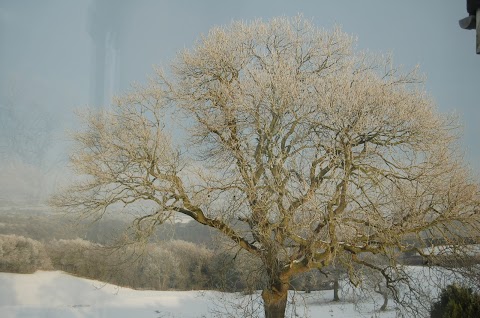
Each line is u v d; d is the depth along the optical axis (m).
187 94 10.54
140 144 9.96
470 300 9.28
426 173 9.28
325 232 9.27
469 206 9.52
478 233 9.49
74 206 9.85
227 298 11.07
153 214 9.98
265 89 9.58
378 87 9.57
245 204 9.28
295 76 10.20
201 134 10.10
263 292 10.43
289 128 9.50
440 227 9.66
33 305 9.83
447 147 9.82
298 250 10.37
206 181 9.56
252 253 10.15
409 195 9.12
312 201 8.59
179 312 11.34
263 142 9.45
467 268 9.58
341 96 9.18
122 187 10.00
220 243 10.31
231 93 9.91
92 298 10.75
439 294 9.85
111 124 10.15
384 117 9.28
